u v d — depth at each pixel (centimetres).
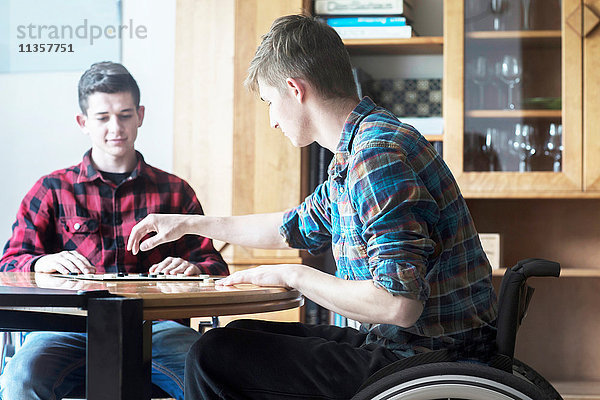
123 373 106
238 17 284
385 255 119
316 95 139
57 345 178
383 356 129
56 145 319
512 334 123
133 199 220
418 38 283
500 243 286
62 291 109
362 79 288
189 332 196
